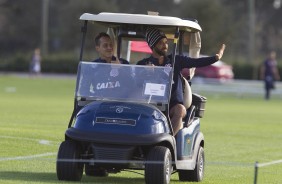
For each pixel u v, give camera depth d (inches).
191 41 1563.7
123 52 1612.9
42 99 4313.5
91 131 1349.7
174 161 1391.5
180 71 1443.2
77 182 1373.0
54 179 1412.4
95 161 1336.1
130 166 1350.9
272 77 5285.4
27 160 1691.7
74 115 1424.7
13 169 1549.0
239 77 7775.6
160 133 1355.8
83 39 1459.2
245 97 5536.4
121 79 1429.6
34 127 2476.6
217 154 2054.6
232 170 1748.3
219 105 4480.8
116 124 1357.0
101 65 1448.1
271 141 2477.9
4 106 3545.8
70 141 1382.9
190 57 1461.6
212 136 2544.3
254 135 2652.6
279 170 1782.7
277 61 7810.0
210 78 6771.7
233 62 7854.3
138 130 1348.4
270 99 5418.3
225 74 6820.9
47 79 6855.3
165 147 1349.7
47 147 1952.5
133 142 1328.7
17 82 6205.7
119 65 1441.9
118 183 1433.3
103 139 1333.7
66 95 4854.8
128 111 1375.5
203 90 5620.1
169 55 1466.5
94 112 1376.7
